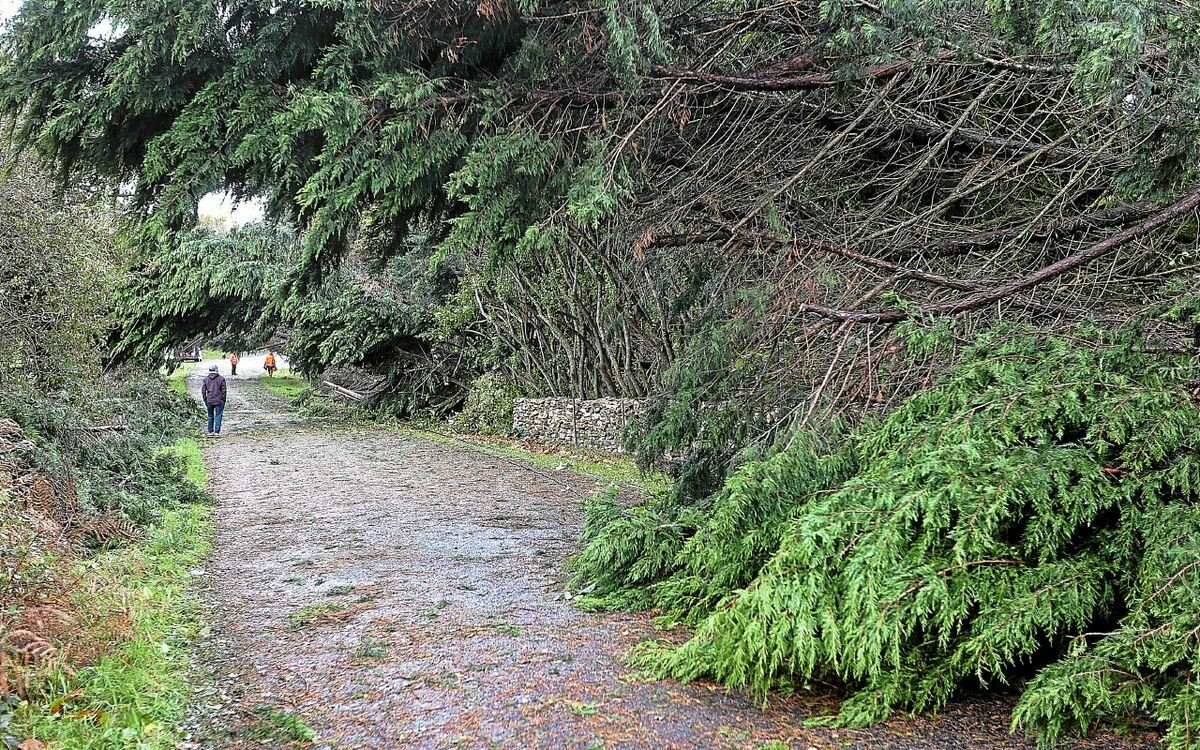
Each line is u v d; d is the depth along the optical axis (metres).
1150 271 5.80
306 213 5.64
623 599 5.94
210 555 7.90
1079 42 4.26
